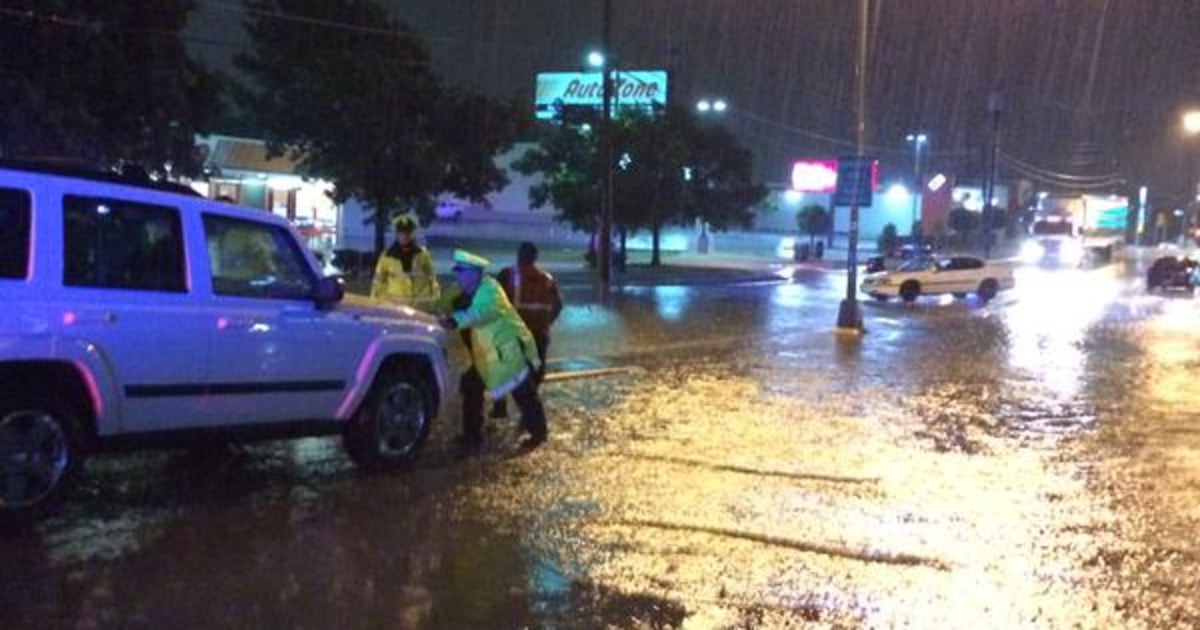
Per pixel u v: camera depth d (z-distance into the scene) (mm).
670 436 11094
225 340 7727
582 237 61875
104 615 5734
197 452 9477
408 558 6898
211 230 7758
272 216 8195
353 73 32594
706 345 20078
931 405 13648
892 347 20656
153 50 23562
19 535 6953
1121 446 11195
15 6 20938
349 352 8641
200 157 25984
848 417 12570
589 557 7008
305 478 8797
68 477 7102
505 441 10594
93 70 22109
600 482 9000
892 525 7934
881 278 34969
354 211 49219
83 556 6633
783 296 35375
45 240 6859
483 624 5836
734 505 8375
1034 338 23281
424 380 9430
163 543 6973
